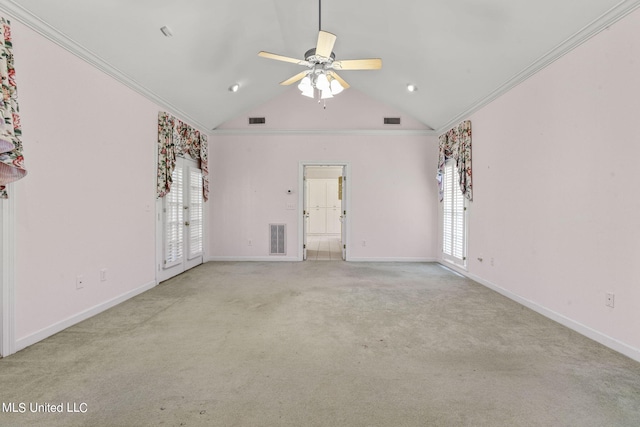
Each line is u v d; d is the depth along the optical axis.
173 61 3.61
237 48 4.04
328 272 4.99
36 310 2.40
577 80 2.63
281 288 4.02
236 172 5.94
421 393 1.76
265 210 5.96
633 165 2.17
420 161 5.94
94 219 3.02
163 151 4.15
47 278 2.50
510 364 2.08
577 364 2.08
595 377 1.92
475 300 3.52
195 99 4.61
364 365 2.07
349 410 1.61
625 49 2.21
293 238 5.97
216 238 5.96
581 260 2.60
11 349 2.19
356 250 5.95
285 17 3.89
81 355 2.18
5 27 2.03
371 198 5.94
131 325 2.75
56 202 2.58
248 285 4.16
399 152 5.93
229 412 1.59
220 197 5.96
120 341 2.42
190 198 5.12
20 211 2.27
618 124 2.27
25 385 1.81
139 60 3.31
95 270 3.03
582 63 2.58
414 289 3.98
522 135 3.37
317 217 10.97
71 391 1.75
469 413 1.59
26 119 2.32
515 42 2.98
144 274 3.87
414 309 3.21
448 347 2.34
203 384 1.84
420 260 5.96
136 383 1.84
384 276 4.71
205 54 3.79
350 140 5.93
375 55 4.35
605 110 2.37
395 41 3.90
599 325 2.43
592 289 2.49
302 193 5.96
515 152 3.50
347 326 2.75
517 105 3.46
